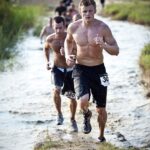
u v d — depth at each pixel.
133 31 49.03
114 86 24.88
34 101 22.42
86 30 15.89
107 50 15.23
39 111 20.94
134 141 17.38
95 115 20.14
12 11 46.84
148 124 19.02
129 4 72.19
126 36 44.84
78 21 16.25
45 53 18.86
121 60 32.19
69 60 16.11
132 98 22.70
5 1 47.72
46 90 24.28
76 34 16.03
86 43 15.90
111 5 70.75
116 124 19.09
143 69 27.27
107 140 17.38
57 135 17.88
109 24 56.03
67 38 16.50
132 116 19.98
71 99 18.12
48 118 19.98
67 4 48.88
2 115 20.42
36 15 54.59
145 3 74.81
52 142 17.02
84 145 16.72
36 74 27.80
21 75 27.52
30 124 19.34
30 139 17.70
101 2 69.88
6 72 28.22
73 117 18.39
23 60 31.73
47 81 26.16
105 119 16.69
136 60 31.97
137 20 56.88
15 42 37.28
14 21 42.97
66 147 16.55
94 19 15.94
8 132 18.44
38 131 18.50
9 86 25.08
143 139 17.53
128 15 60.78
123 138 17.55
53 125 19.12
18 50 35.00
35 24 49.09
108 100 22.34
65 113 20.45
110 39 15.72
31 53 34.25
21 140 17.61
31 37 41.81
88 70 16.08
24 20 47.62
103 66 16.25
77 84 16.03
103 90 16.17
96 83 16.12
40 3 77.19
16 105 21.81
